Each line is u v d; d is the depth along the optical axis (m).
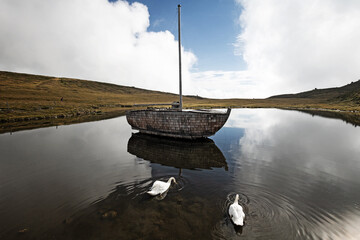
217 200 8.82
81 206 8.41
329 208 8.30
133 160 15.24
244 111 76.81
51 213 7.92
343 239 6.42
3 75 155.12
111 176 11.91
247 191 9.77
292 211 8.00
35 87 127.44
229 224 7.09
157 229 6.86
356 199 9.12
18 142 21.44
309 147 19.44
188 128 21.59
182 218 7.47
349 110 76.44
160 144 20.66
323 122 39.44
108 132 27.94
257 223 7.16
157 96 188.25
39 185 10.67
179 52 24.86
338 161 15.03
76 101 93.00
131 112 25.84
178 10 24.02
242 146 19.88
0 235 6.59
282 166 13.85
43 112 51.62
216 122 20.75
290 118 47.88
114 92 183.62
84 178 11.62
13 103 61.94
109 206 8.39
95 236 6.54
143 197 9.13
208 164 14.21
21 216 7.74
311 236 6.53
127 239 6.38
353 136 24.94
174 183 10.66
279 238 6.41
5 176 12.02
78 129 30.42
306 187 10.36
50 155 16.62
